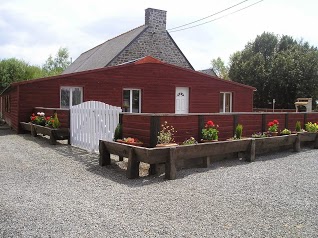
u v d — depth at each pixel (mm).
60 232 3205
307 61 29031
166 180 5324
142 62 14938
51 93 12664
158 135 6102
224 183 5168
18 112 11992
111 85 14102
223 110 18031
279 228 3404
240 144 6922
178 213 3787
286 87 29016
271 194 4621
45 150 8086
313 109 27422
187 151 5789
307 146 9633
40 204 4023
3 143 9328
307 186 5090
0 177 5363
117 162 6594
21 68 25641
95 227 3344
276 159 7457
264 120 9047
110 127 7207
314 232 3312
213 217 3682
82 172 5773
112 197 4355
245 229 3361
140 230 3289
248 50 34781
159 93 15461
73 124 8812
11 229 3254
